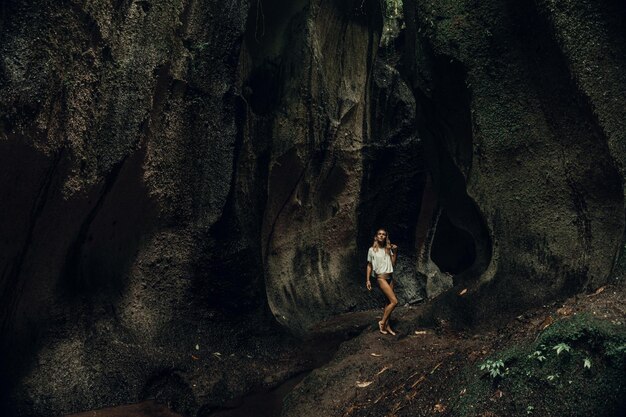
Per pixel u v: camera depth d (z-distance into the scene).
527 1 7.61
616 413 4.12
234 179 10.82
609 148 6.30
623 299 5.14
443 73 8.87
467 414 4.83
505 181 7.75
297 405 7.13
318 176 15.01
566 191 7.12
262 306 10.88
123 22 8.73
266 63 13.87
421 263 16.70
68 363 7.97
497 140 7.84
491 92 7.98
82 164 8.12
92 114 8.24
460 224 10.13
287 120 14.16
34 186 7.52
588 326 4.61
